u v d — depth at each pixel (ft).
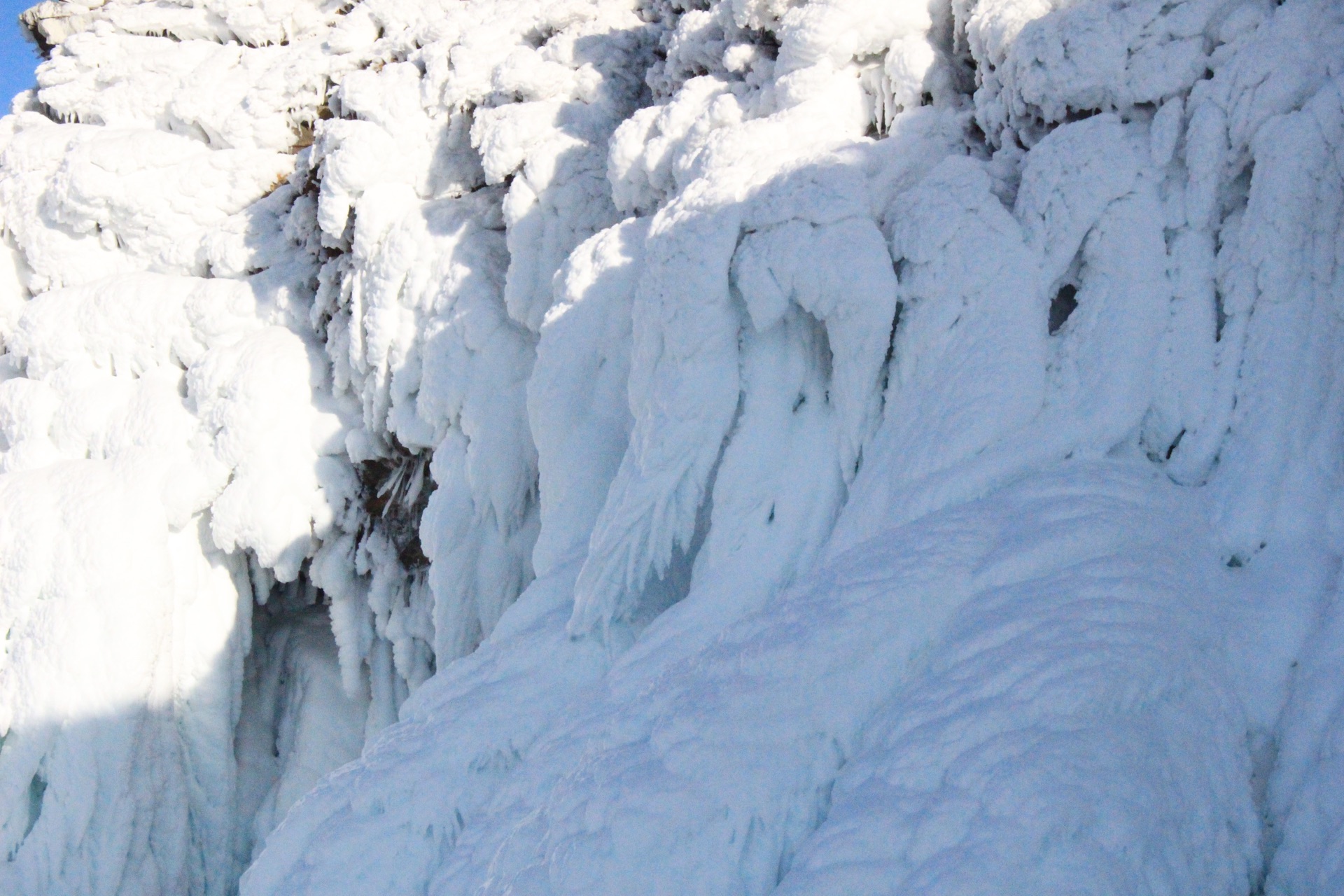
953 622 12.17
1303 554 12.75
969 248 15.69
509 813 14.06
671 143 21.16
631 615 17.28
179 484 29.78
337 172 27.71
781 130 18.52
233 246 32.76
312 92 33.40
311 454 29.55
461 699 16.74
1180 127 15.35
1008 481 14.21
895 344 16.39
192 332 32.14
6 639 29.19
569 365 20.88
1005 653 11.12
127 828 27.76
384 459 29.27
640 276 19.65
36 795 28.45
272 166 34.22
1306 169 14.05
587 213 24.49
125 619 28.63
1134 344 14.88
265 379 29.63
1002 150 17.58
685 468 16.84
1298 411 13.79
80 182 33.88
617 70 26.21
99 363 32.99
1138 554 12.23
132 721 28.25
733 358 17.06
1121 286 15.24
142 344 32.53
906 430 15.47
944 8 19.30
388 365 27.09
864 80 19.74
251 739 32.37
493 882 12.34
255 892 15.66
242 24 38.19
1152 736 10.31
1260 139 14.40
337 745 31.30
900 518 14.43
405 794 15.57
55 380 32.96
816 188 16.40
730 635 13.12
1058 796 9.49
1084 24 16.20
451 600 25.11
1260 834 10.69
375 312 26.94
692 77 23.82
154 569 29.35
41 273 35.42
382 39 31.81
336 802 15.98
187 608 30.42
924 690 11.33
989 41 17.75
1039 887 9.04
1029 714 10.36
